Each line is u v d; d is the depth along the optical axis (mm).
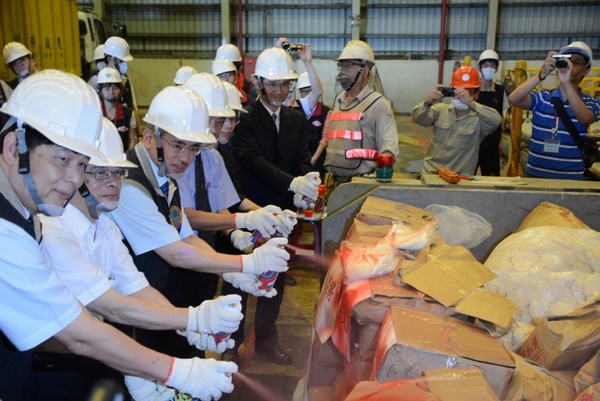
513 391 1387
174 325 1703
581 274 1906
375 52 15828
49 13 8273
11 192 1278
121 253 1851
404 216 2475
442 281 1733
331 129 3717
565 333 1559
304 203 3057
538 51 15125
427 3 15219
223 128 2783
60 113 1284
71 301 1358
